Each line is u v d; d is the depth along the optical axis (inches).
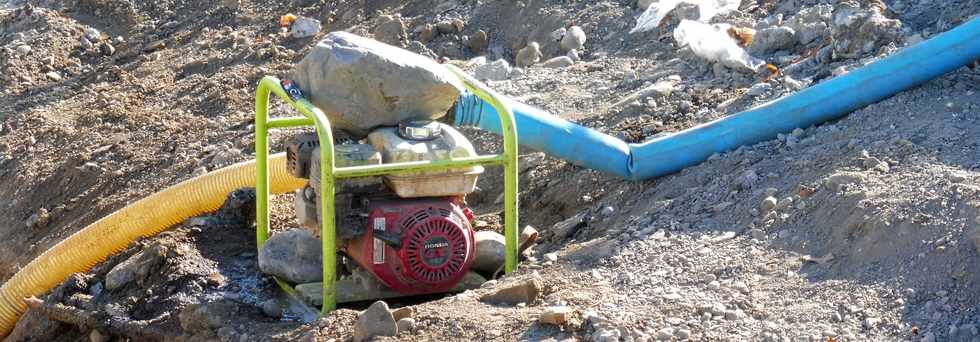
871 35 302.7
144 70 463.5
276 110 382.3
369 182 225.1
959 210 208.1
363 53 225.9
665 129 296.0
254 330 225.6
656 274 218.2
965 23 270.1
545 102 339.0
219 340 226.2
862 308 193.9
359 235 223.5
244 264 262.8
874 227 211.3
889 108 264.7
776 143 265.6
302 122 253.8
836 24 308.2
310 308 233.0
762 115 267.6
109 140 390.6
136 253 276.1
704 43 332.5
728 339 188.9
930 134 247.1
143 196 340.8
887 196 219.5
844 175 231.0
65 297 269.3
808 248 216.5
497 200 293.7
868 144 248.4
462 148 225.6
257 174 253.4
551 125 258.7
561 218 273.9
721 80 322.7
